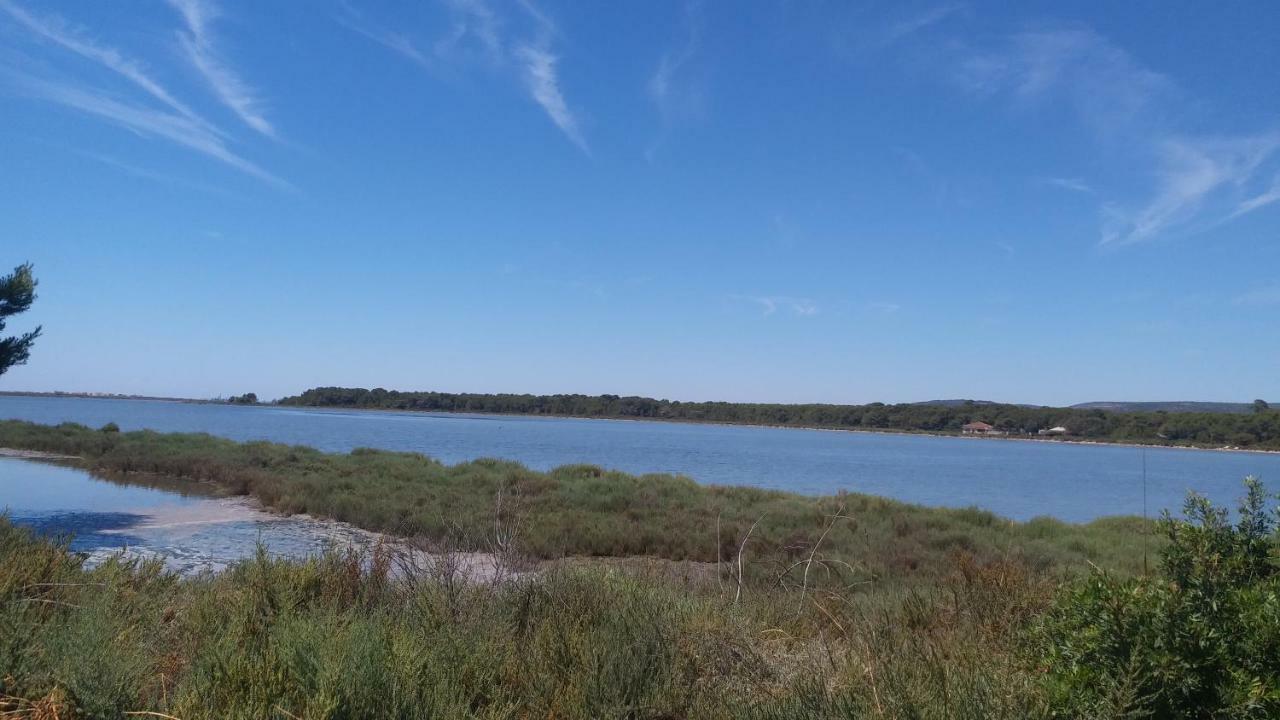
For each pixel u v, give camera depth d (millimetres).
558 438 102250
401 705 3609
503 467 34125
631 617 5082
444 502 23047
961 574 8219
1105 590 3805
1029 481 54375
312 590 5562
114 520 21188
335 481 27359
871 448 109188
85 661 3623
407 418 183125
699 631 5031
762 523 20594
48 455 42500
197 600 5289
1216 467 70125
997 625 5473
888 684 3928
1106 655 3570
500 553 7176
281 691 3551
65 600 5176
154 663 4148
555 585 5984
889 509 24078
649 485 29141
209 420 117000
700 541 18219
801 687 4070
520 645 4973
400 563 6352
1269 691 3219
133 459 35938
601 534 18391
